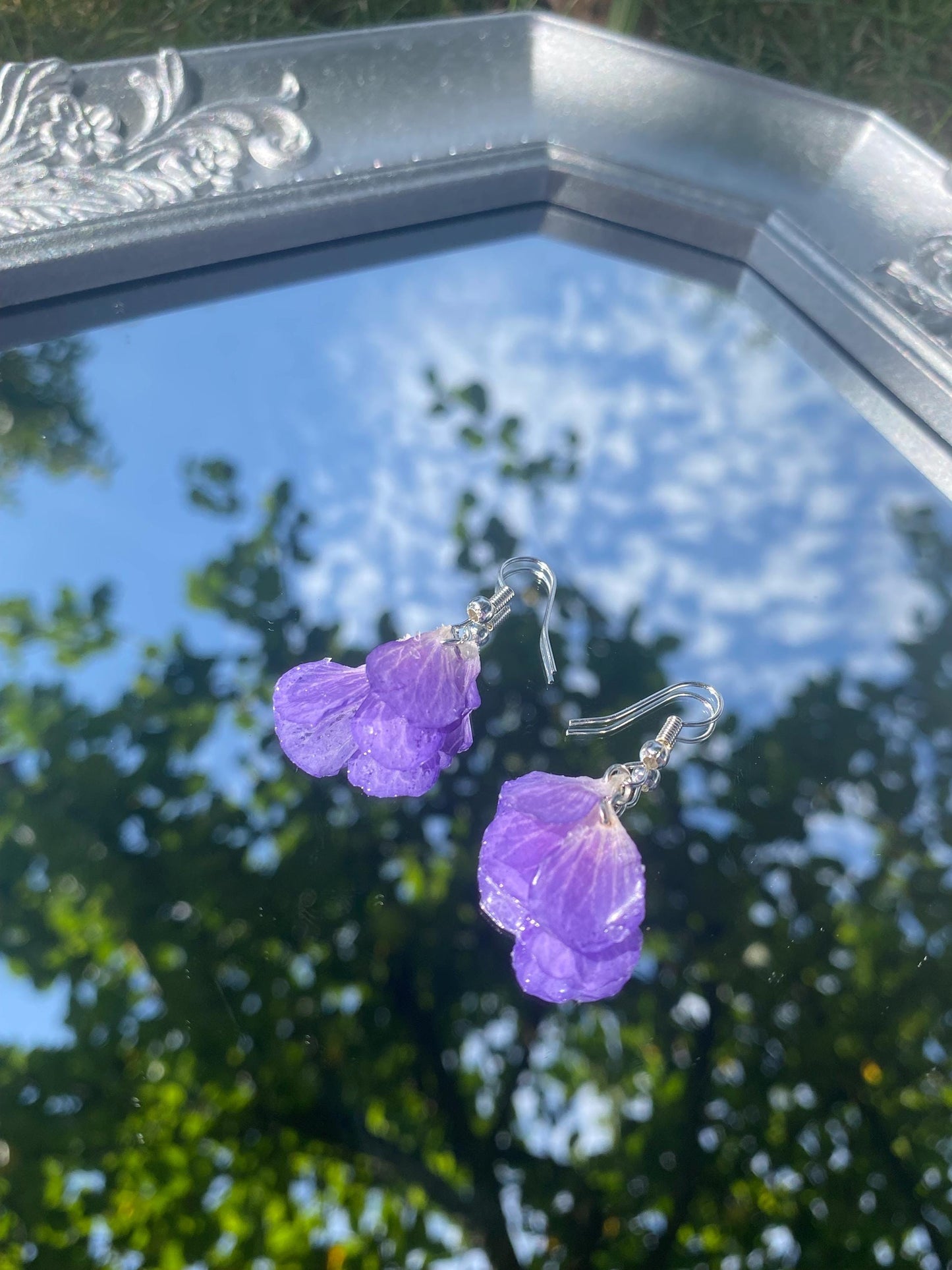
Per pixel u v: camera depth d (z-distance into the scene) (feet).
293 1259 0.40
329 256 0.53
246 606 0.47
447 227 0.55
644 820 0.45
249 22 0.68
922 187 0.52
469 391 0.52
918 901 0.44
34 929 0.43
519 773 0.45
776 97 0.54
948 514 0.50
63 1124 0.41
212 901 0.43
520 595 0.48
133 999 0.42
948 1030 0.43
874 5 0.72
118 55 0.66
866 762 0.46
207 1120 0.42
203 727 0.45
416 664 0.39
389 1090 0.42
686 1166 0.41
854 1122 0.42
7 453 0.49
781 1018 0.43
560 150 0.53
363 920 0.44
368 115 0.52
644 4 0.71
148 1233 0.41
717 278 0.55
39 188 0.47
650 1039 0.43
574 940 0.35
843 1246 0.40
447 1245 0.40
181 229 0.48
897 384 0.50
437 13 0.70
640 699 0.46
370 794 0.41
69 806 0.44
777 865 0.44
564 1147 0.42
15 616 0.46
